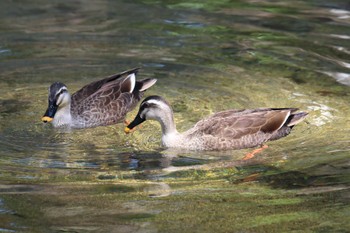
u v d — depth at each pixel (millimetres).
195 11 22953
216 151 15734
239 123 16078
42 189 13445
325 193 13297
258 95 17812
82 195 13250
